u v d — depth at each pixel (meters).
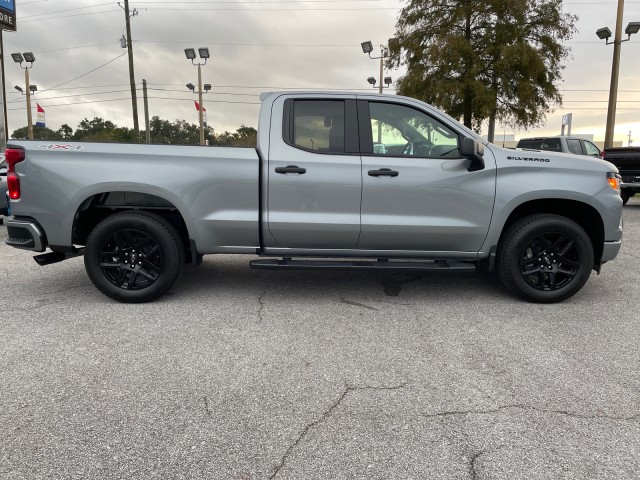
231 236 4.62
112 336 3.87
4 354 3.51
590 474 2.26
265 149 4.54
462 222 4.59
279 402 2.88
